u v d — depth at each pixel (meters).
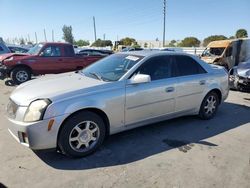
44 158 3.87
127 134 4.84
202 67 5.50
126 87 4.22
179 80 4.95
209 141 4.61
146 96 4.45
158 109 4.69
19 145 4.28
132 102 4.29
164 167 3.67
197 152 4.16
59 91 3.79
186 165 3.74
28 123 3.52
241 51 17.41
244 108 6.87
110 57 5.22
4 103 7.13
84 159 3.87
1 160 3.79
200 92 5.37
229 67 17.16
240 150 4.27
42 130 3.53
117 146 4.33
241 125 5.48
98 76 4.49
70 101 3.70
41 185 3.21
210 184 3.28
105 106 3.98
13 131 3.75
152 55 4.75
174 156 4.00
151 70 4.63
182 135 4.85
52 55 10.66
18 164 3.69
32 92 3.85
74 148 3.83
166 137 4.74
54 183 3.25
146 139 4.63
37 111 3.53
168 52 5.05
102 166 3.68
